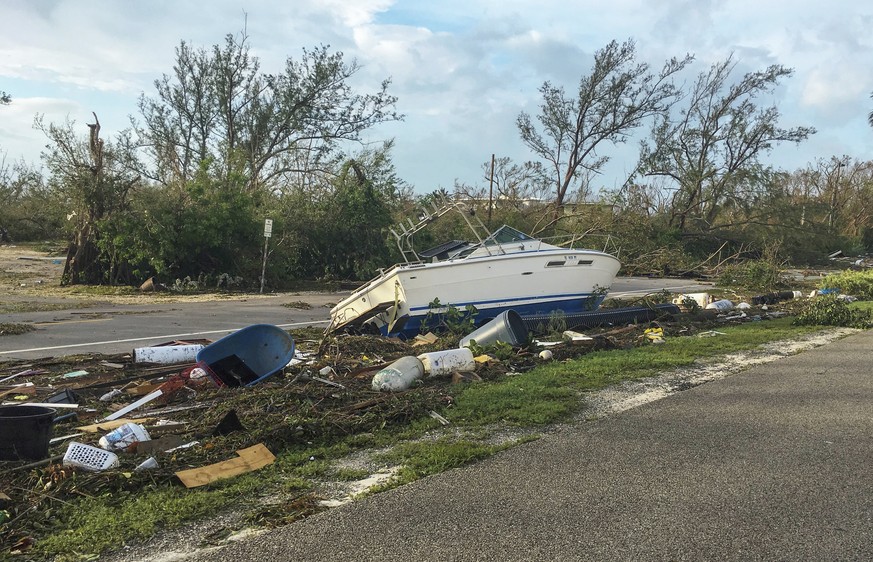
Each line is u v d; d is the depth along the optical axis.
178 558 3.46
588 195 42.50
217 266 22.64
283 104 32.75
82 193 20.94
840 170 70.50
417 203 28.55
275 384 7.41
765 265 23.84
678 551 3.46
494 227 32.62
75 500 4.18
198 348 8.88
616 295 20.88
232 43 32.53
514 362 8.73
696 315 13.41
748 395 6.96
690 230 42.47
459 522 3.85
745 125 43.75
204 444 5.22
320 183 29.19
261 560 3.42
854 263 45.53
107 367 8.37
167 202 21.55
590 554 3.44
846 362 8.87
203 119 33.12
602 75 41.12
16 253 35.53
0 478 4.42
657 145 42.47
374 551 3.50
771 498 4.16
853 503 4.07
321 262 25.73
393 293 11.95
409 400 6.48
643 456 5.00
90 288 20.31
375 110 33.81
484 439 5.55
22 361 8.88
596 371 8.18
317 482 4.56
